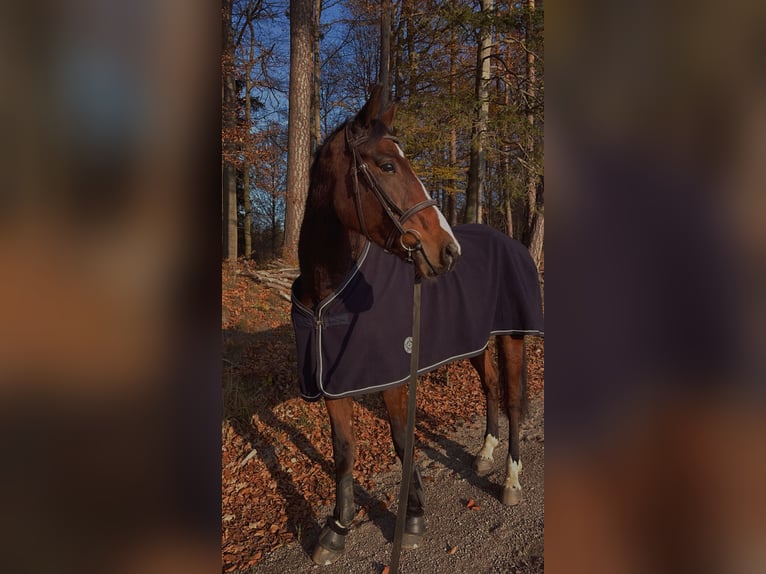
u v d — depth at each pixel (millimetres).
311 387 2293
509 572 2281
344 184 2059
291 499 3010
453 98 7555
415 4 9141
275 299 6359
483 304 2801
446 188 9812
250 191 14531
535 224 8961
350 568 2381
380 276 2320
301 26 8008
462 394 4945
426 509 2885
